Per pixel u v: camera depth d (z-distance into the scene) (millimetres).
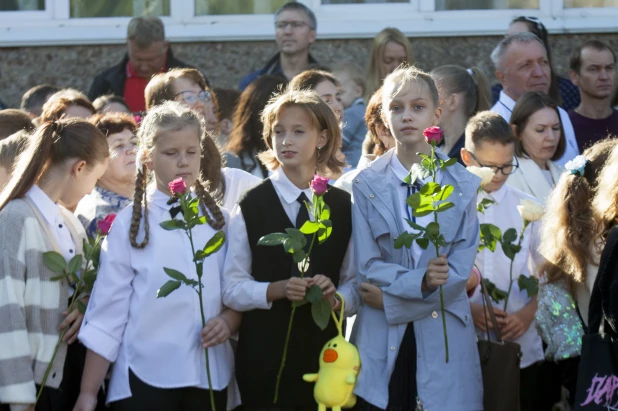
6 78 16516
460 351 8547
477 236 8734
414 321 8531
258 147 11852
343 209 8898
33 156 8906
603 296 7906
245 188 9984
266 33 16109
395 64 13789
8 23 16547
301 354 8648
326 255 8750
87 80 16438
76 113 11812
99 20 16516
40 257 8703
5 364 8422
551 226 9125
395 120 8828
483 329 9391
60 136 8969
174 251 8641
